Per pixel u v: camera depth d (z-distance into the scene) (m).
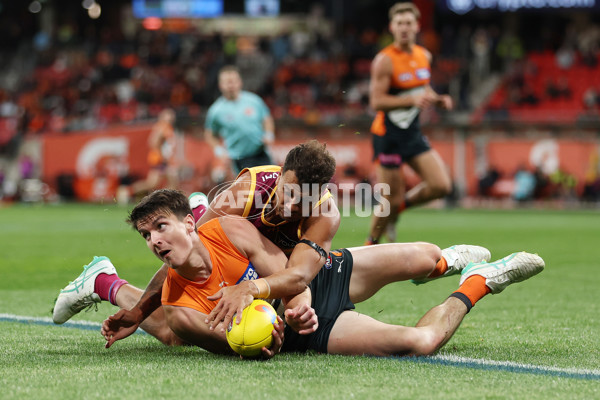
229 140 37.91
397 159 29.47
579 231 49.88
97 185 83.69
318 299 13.27
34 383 10.70
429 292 23.22
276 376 11.12
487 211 76.94
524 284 24.98
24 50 115.12
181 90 100.75
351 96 99.12
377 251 14.30
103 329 13.34
